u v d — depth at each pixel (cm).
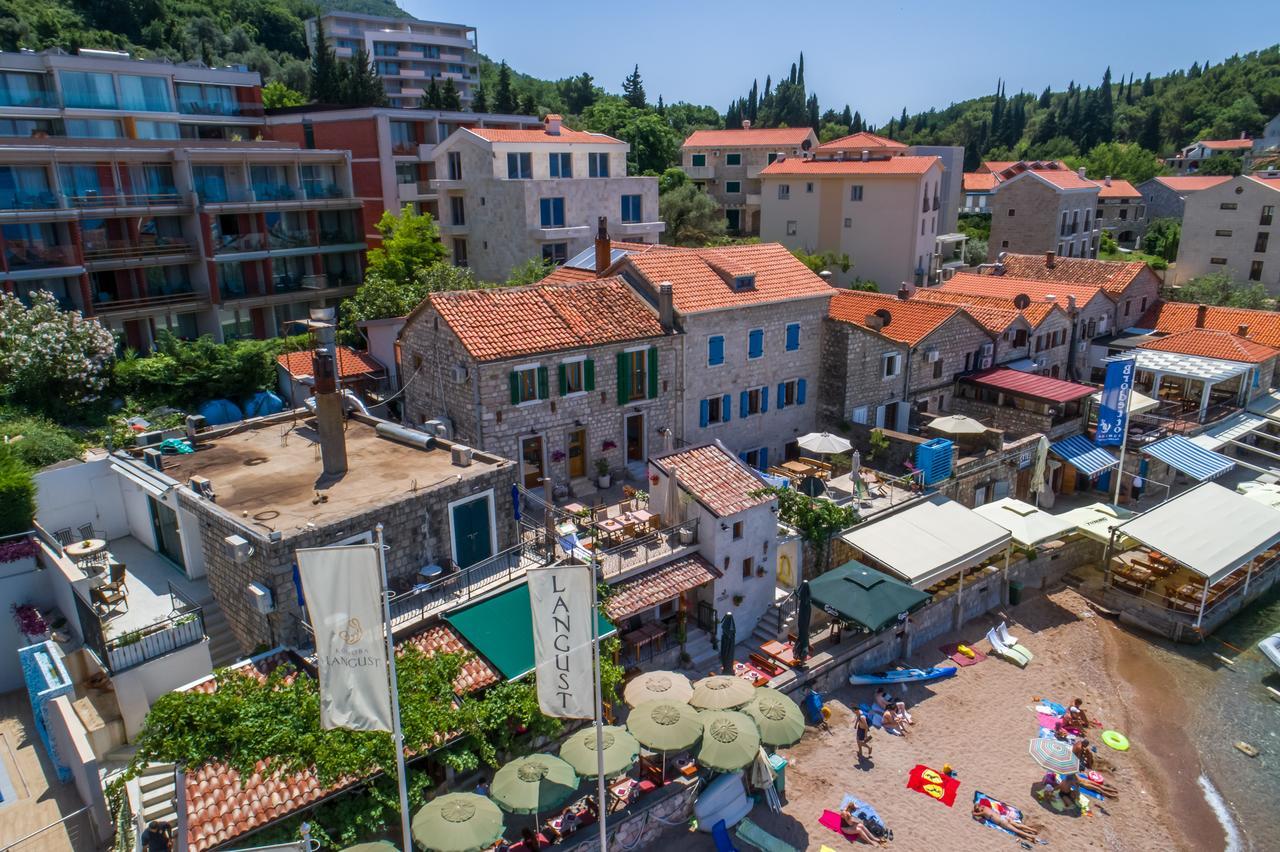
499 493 2739
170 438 3036
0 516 2695
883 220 7831
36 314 4072
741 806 2469
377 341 4666
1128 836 2517
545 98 16488
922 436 4475
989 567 3766
